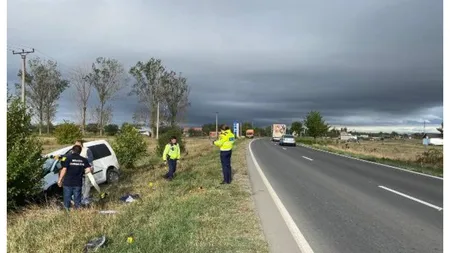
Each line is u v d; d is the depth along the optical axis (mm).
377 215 8109
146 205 8656
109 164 13742
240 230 6777
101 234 6359
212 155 25719
